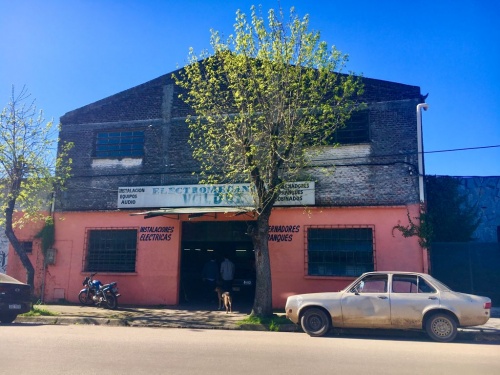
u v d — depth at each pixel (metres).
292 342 9.96
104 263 17.83
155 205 17.39
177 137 17.84
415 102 15.84
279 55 13.24
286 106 13.56
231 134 13.91
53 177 15.85
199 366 7.17
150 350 8.59
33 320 14.01
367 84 16.27
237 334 11.44
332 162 16.08
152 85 18.55
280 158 13.30
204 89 15.83
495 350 9.12
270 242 16.12
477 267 15.90
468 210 18.25
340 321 10.80
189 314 14.81
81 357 7.78
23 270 18.25
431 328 10.26
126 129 18.45
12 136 15.23
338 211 15.76
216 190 16.81
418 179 15.33
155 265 17.16
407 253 15.03
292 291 15.72
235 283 18.20
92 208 18.08
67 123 19.09
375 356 8.17
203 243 19.39
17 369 6.81
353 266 15.52
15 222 17.09
